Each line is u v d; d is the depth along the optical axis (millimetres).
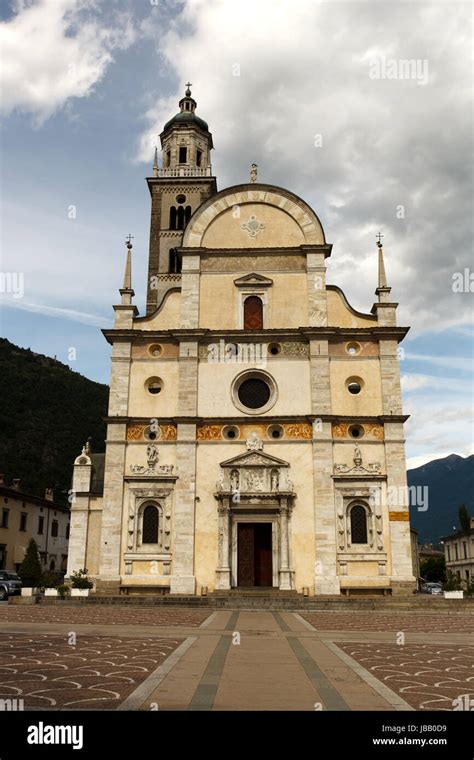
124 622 27094
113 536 43125
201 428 44969
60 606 37688
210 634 22750
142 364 46594
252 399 45844
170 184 66875
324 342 45688
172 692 12094
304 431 44438
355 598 39906
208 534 43188
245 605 37906
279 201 49438
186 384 45531
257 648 18938
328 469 43344
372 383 45344
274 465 43719
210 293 47875
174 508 43656
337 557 42094
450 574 45469
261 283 47469
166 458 44562
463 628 27016
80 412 129750
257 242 48719
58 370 142375
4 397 120750
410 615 34938
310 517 42969
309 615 33656
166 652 17547
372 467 43438
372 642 21188
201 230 49094
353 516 43094
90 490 48750
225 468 44062
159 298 63812
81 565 46750
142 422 45188
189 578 41938
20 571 59938
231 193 49719
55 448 116188
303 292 47438
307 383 45438
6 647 18078
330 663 16125
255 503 43344
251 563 43188
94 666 14828
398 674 14586
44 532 83562
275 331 46094
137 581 42312
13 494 74688
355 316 46906
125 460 44594
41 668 14438
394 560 41719
